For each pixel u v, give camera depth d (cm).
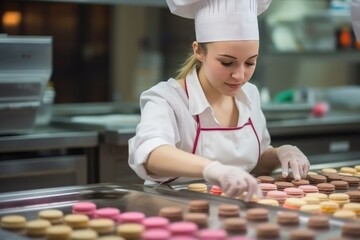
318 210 157
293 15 414
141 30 410
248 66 184
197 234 133
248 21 181
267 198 169
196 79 199
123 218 145
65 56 379
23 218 144
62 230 133
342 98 432
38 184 278
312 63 465
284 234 135
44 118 317
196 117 196
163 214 149
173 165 167
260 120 210
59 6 370
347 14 410
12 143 268
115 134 284
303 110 379
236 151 198
